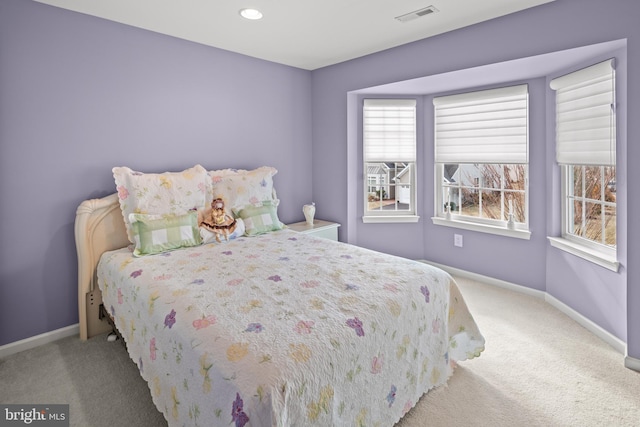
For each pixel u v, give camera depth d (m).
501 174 3.70
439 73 3.11
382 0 2.45
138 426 1.82
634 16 2.11
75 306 2.75
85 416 1.89
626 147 2.20
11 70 2.38
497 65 2.83
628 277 2.22
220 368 1.31
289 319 1.56
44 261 2.59
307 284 1.94
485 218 3.83
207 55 3.35
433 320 1.98
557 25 2.45
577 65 2.80
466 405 1.90
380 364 1.61
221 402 1.27
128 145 2.92
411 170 4.23
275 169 3.67
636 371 2.18
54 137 2.57
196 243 2.78
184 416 1.50
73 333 2.74
